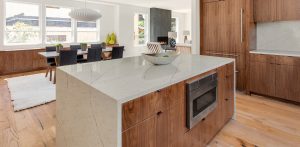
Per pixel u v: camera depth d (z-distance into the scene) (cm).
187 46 725
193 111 171
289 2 343
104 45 693
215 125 224
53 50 600
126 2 855
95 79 140
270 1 368
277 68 345
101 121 115
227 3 410
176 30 1277
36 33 707
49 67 579
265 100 360
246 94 395
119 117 103
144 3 884
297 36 366
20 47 664
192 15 470
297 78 322
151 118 125
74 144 151
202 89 182
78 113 142
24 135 238
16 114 302
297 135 234
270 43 402
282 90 342
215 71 213
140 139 118
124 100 105
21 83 495
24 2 661
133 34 977
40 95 395
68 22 790
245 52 392
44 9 709
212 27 440
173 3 887
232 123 267
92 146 127
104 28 896
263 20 381
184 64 212
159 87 128
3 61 605
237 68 407
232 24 406
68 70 170
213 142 219
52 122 275
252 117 286
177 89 151
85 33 844
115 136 105
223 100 239
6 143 219
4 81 523
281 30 385
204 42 459
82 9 534
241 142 220
